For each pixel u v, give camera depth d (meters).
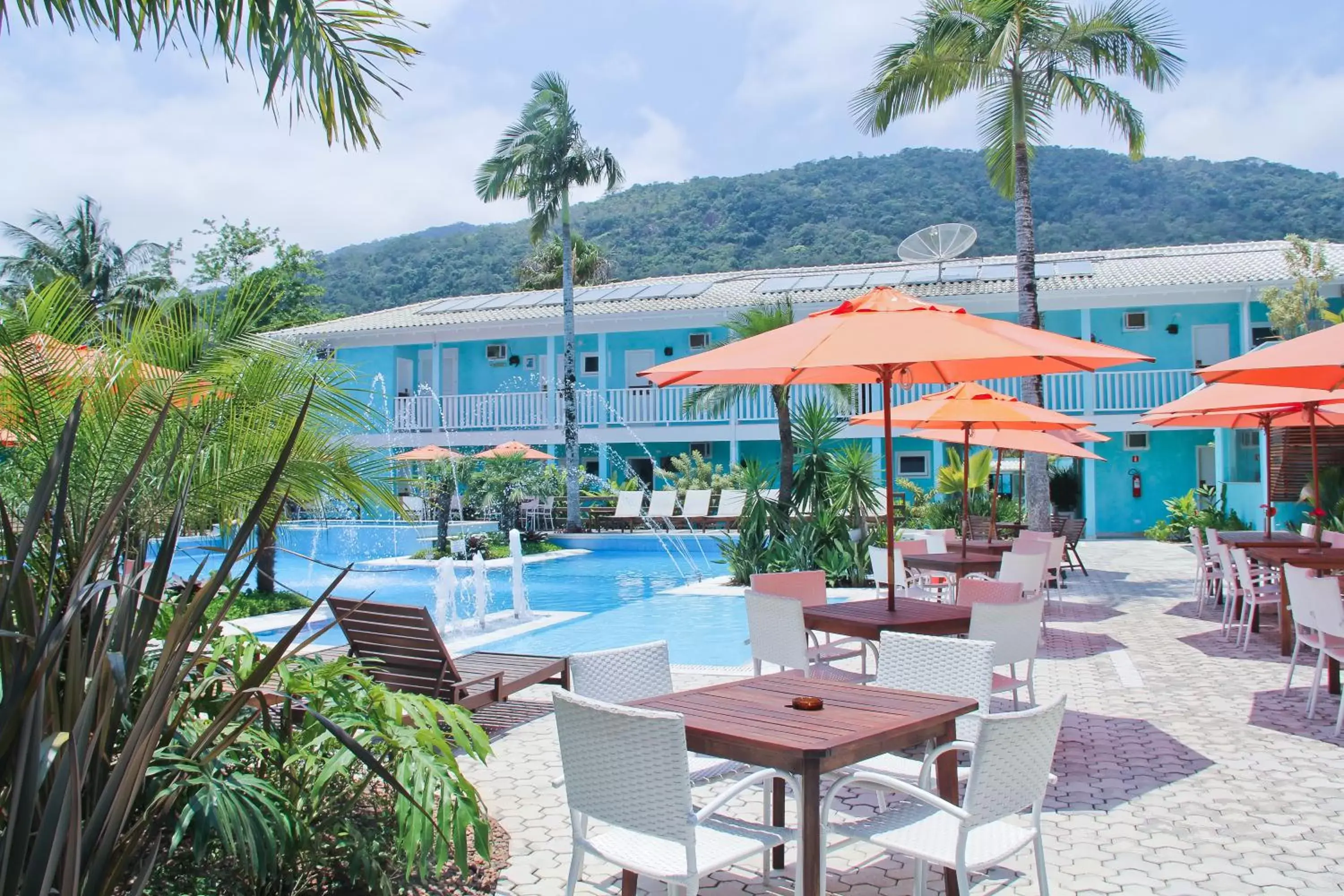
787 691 4.31
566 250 24.50
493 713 7.32
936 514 19.36
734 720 3.78
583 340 28.16
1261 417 11.76
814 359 5.56
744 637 11.12
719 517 22.72
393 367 28.44
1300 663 8.71
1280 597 9.16
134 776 2.77
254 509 2.93
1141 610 12.12
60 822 2.50
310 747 3.93
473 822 3.66
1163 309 23.91
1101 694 7.57
